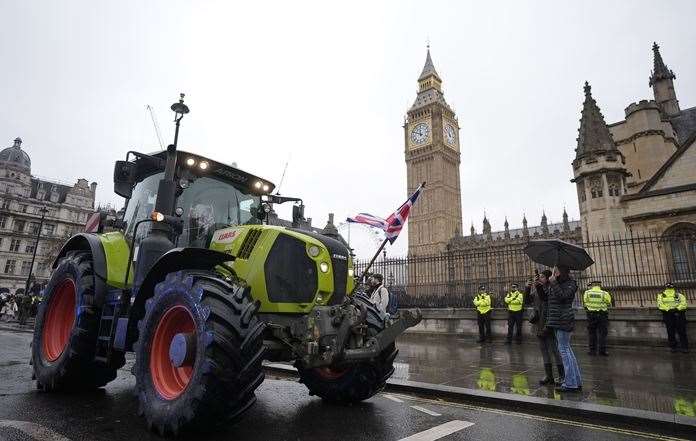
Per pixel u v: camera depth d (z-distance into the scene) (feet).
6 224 197.98
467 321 49.06
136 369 13.69
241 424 14.10
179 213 16.40
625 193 64.54
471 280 56.03
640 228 57.41
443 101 355.36
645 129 94.38
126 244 18.75
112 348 15.83
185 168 18.42
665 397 18.42
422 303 55.31
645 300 53.01
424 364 28.53
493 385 20.90
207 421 11.65
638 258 56.59
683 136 109.81
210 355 11.43
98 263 17.61
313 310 14.65
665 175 59.72
